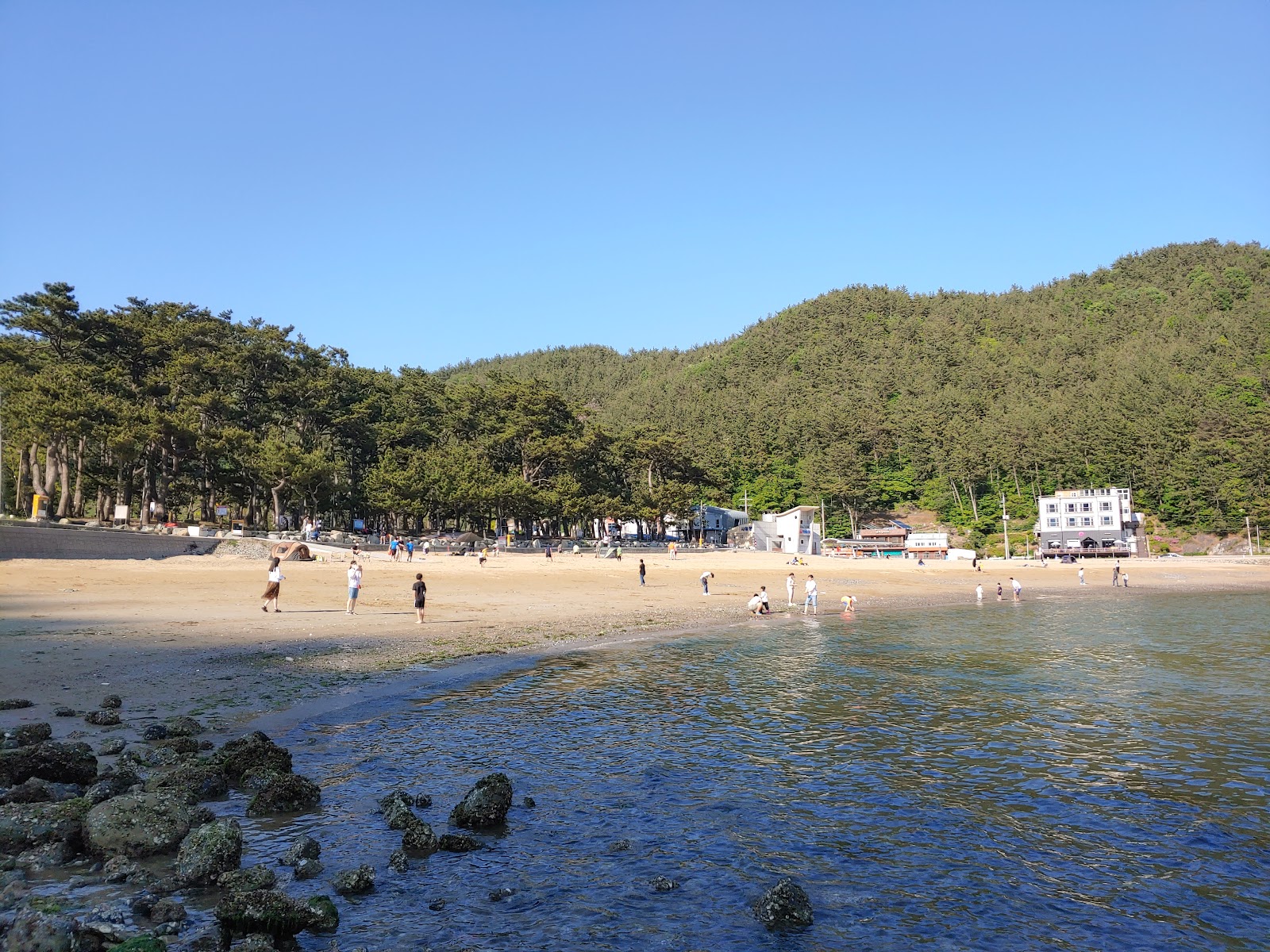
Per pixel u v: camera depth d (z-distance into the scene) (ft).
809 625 128.16
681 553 339.16
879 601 187.73
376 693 62.85
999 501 551.18
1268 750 50.16
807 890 29.81
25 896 25.39
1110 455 524.52
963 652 95.81
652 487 395.75
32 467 229.66
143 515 222.89
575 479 342.23
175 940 23.20
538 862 31.86
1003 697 67.56
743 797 40.45
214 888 27.43
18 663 63.52
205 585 141.28
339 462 293.23
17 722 45.50
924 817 37.91
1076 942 26.21
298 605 120.06
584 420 424.05
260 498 279.90
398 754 46.73
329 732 50.70
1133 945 26.11
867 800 40.19
